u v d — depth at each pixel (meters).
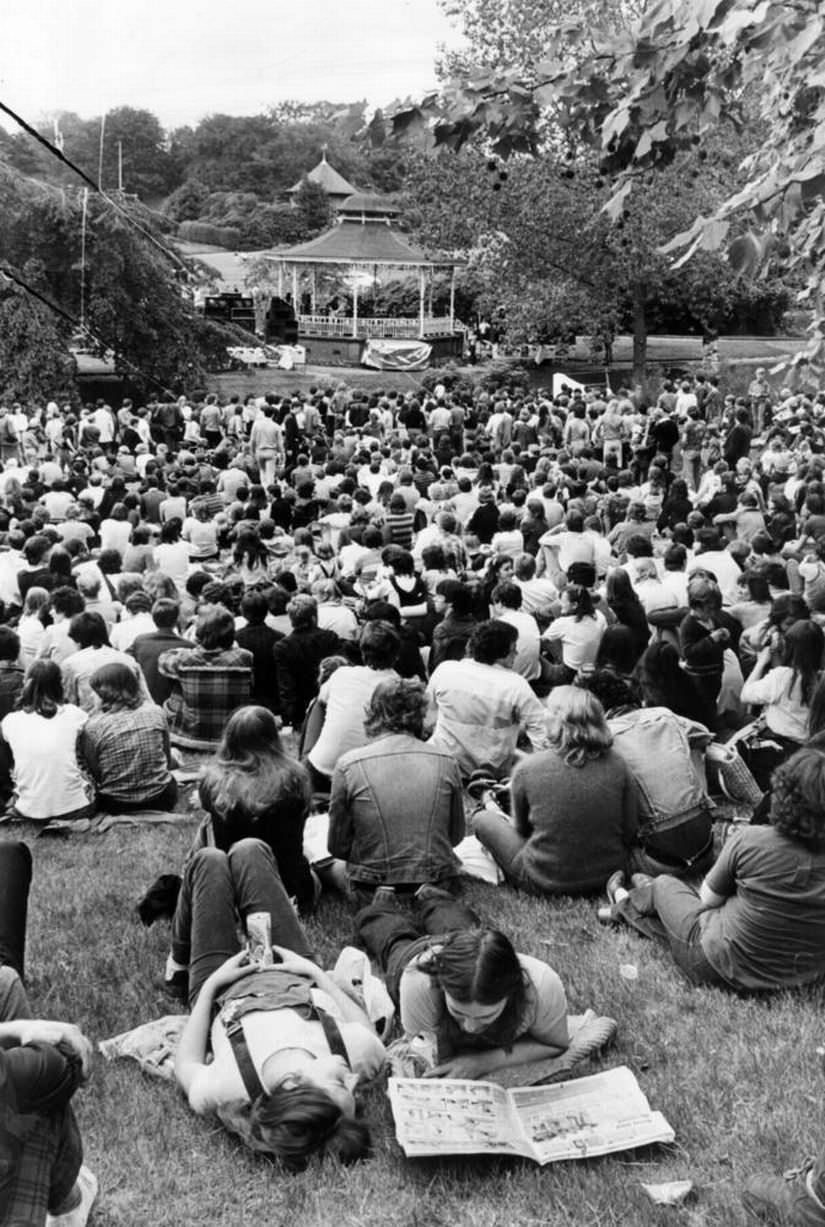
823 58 6.78
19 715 7.73
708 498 20.73
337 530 16.69
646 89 7.68
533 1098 4.51
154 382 40.69
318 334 51.66
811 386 7.80
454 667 7.73
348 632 10.68
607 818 6.40
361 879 6.20
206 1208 4.10
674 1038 5.11
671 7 7.48
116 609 11.06
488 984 4.39
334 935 6.07
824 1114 4.55
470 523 16.78
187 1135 4.45
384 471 23.02
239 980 4.55
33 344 36.22
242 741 6.02
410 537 16.78
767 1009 5.30
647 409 35.47
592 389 39.38
